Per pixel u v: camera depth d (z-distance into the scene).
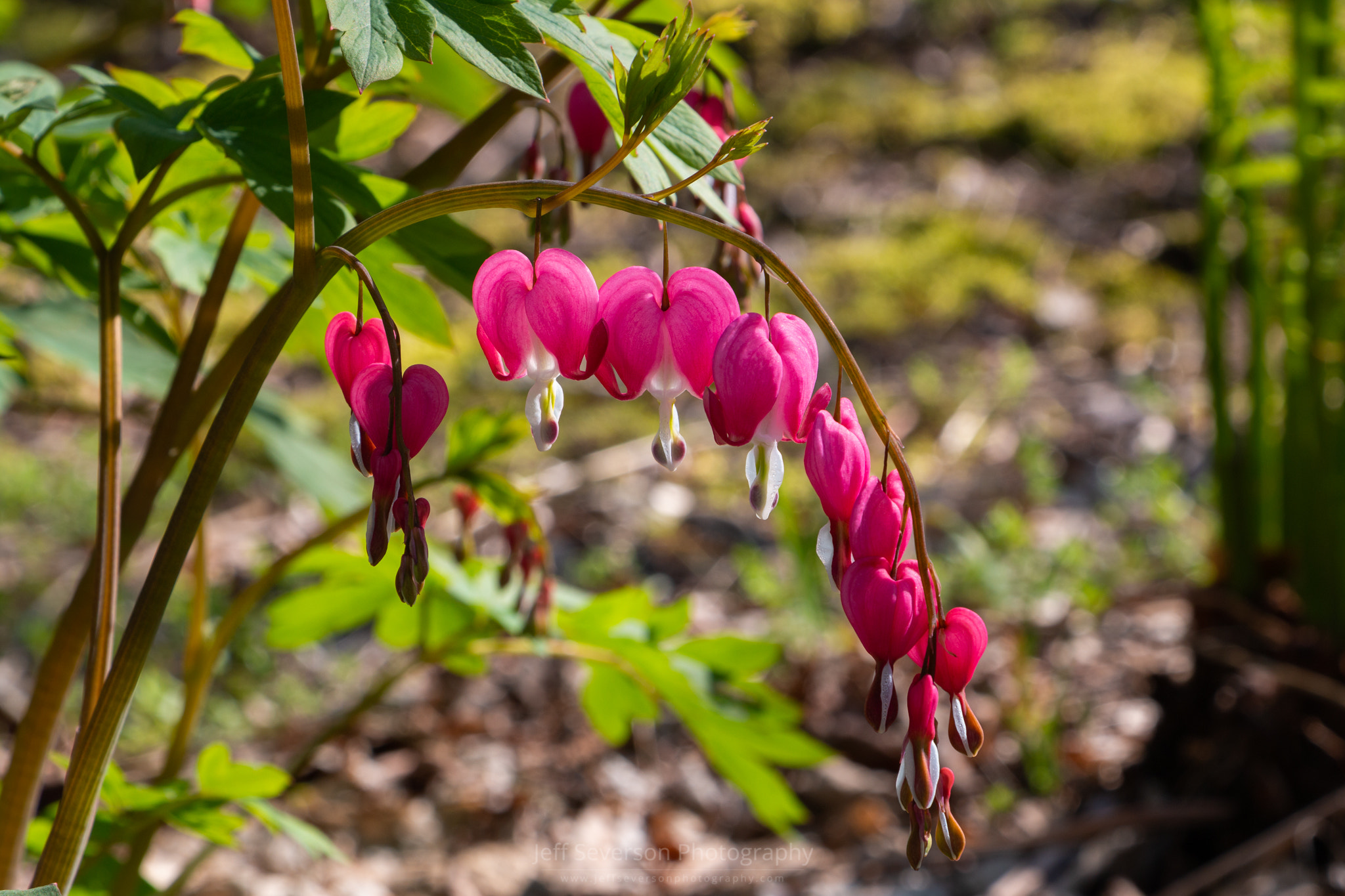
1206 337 3.49
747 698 2.49
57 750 3.79
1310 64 3.12
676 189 1.08
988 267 7.22
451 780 3.98
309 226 1.14
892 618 1.00
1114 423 5.91
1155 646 4.37
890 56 9.38
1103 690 4.16
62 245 1.92
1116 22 9.58
